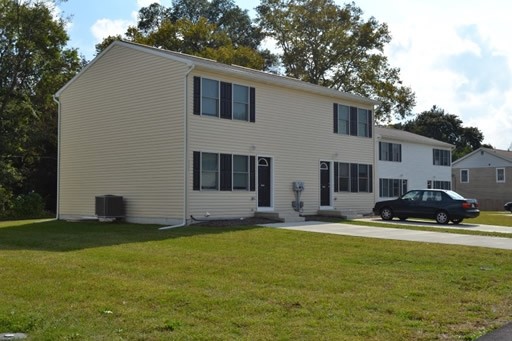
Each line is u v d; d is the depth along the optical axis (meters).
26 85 35.19
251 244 14.97
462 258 12.96
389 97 47.22
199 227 19.22
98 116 24.42
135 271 10.70
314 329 6.80
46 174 37.94
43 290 8.91
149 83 22.22
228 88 22.39
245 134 23.00
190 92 20.94
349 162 28.56
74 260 12.04
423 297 8.80
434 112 80.69
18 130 34.12
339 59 47.81
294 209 25.14
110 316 7.36
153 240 15.77
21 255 12.91
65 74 36.50
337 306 8.03
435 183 42.56
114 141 23.62
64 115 26.11
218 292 8.86
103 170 24.06
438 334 6.75
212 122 21.67
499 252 13.91
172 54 22.34
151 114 22.08
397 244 15.18
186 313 7.54
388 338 6.51
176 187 20.97
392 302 8.38
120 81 23.47
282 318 7.32
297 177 25.47
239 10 56.69
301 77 48.09
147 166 22.12
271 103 24.33
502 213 40.47
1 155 33.75
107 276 10.15
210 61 24.42
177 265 11.43
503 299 8.81
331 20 47.12
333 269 11.23
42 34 33.59
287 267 11.37
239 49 42.53
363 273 10.83
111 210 22.50
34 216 33.09
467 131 79.31
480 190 55.31
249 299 8.39
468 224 23.75
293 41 48.28
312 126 26.47
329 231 18.52
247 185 23.00
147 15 54.22
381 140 37.31
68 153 25.81
